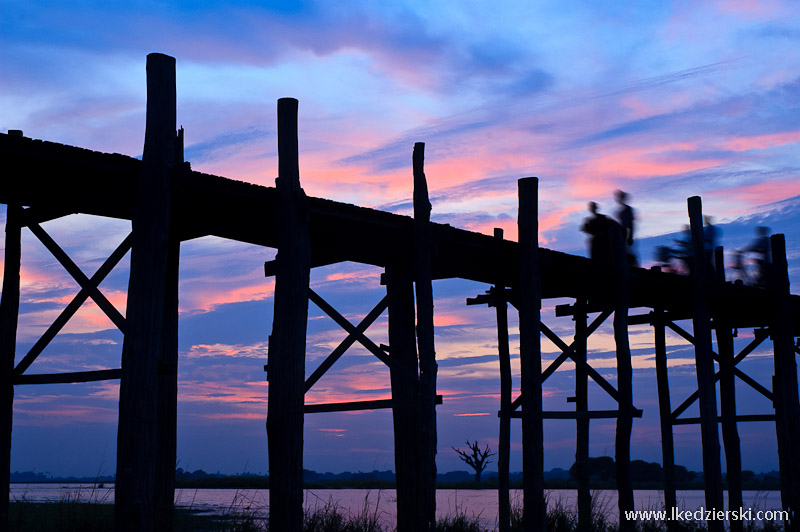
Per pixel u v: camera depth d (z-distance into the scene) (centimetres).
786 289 1527
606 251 1370
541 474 1096
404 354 1062
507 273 1230
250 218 895
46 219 876
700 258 1411
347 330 914
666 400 1529
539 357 1110
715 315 1677
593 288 1362
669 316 1684
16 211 870
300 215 820
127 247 787
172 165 742
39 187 783
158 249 720
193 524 1018
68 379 783
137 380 696
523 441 1105
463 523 1277
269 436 795
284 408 792
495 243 1074
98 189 791
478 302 1310
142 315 707
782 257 1528
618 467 1227
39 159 670
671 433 1512
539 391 1109
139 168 735
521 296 1110
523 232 1116
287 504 777
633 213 1379
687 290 1417
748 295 1470
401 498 1022
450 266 1178
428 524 928
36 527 948
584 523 1277
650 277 1313
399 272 1098
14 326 855
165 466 915
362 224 909
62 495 980
